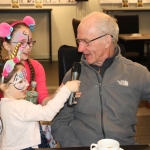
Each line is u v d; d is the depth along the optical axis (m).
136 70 1.98
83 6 6.90
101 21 1.91
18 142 1.70
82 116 1.98
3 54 5.41
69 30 6.96
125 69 1.98
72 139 1.89
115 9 6.67
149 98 2.00
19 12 6.50
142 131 3.35
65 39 7.00
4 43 1.89
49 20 6.57
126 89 1.94
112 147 1.29
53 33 6.94
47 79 5.31
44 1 6.75
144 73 1.98
